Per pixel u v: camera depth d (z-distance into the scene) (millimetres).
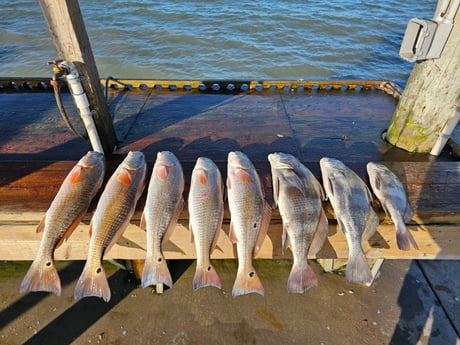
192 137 3984
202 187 2680
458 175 3234
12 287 3830
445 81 3256
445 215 2824
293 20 12438
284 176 2838
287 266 4258
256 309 3742
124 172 2701
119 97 4895
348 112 4660
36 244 2770
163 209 2562
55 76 2719
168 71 9297
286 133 4133
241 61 9820
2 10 12969
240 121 4367
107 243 2396
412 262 4312
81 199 2590
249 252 2521
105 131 3416
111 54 9969
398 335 3523
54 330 3457
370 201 2896
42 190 2885
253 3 14461
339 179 2850
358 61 9992
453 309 3781
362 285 4023
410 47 3021
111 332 3463
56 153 3684
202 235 2510
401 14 13578
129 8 13422
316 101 4938
